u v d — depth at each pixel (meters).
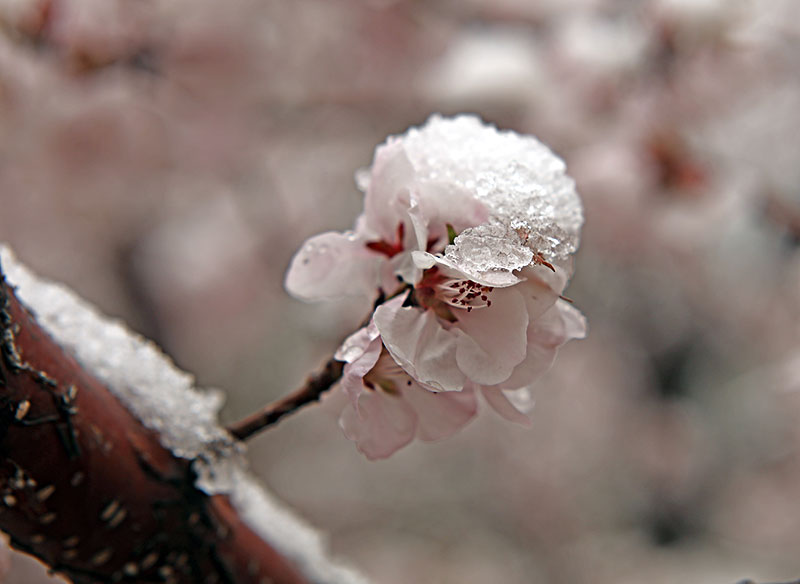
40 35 0.69
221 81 0.84
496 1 0.89
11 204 1.11
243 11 0.85
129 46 0.76
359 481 1.75
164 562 0.39
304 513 1.67
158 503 0.39
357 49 0.97
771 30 0.73
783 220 0.75
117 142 0.81
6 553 0.42
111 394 0.39
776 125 0.82
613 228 0.83
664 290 1.43
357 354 0.37
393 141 0.38
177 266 1.58
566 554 1.64
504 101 0.77
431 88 0.86
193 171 0.96
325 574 0.43
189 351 1.63
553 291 0.37
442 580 1.56
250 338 1.66
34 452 0.38
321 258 0.38
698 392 1.70
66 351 0.39
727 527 1.73
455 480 1.76
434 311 0.37
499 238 0.37
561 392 1.78
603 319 1.58
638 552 1.67
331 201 1.27
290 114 0.98
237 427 0.39
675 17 0.71
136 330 1.47
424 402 0.38
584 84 0.77
